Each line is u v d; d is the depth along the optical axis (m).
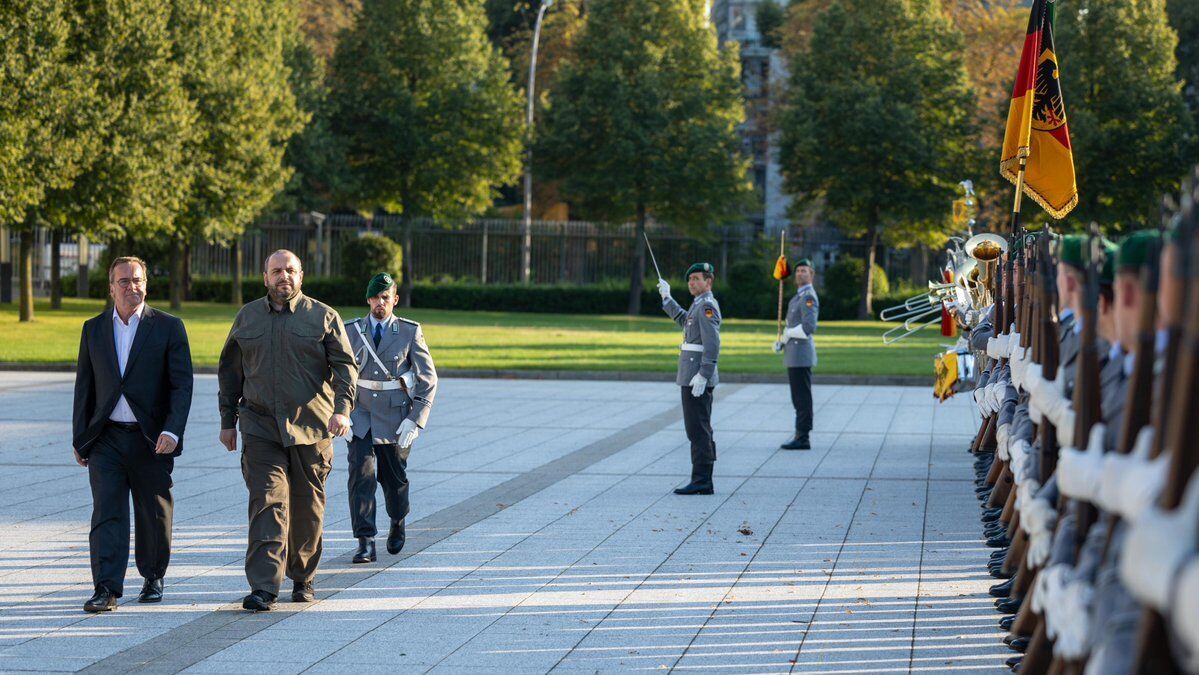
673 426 15.60
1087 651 3.46
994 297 9.70
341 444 13.91
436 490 10.84
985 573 7.67
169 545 7.16
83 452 7.04
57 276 41.22
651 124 50.69
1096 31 45.25
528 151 53.75
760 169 70.56
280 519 6.99
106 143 32.38
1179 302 2.80
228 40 40.03
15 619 6.67
